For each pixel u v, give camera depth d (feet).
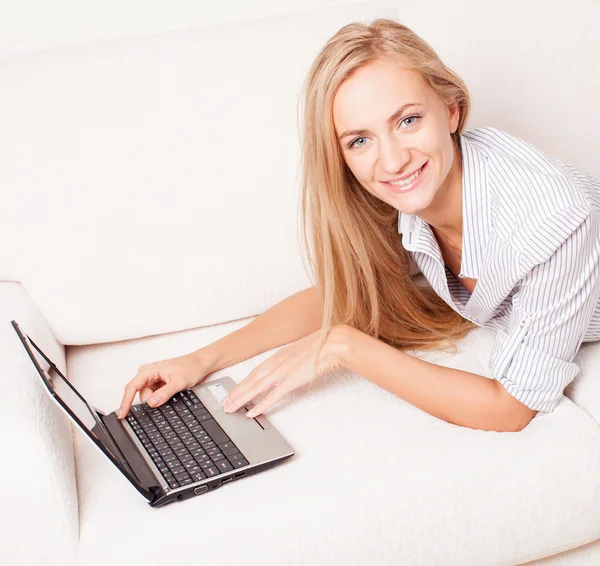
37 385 3.74
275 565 3.41
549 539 3.63
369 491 3.49
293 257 4.98
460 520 3.51
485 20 5.04
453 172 4.04
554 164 3.97
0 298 4.68
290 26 4.90
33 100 4.69
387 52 3.68
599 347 4.28
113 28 5.65
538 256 3.76
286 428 4.00
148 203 4.78
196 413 4.14
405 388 3.93
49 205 4.72
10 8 5.47
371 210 4.41
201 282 4.93
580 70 5.13
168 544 3.37
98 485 3.70
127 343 5.07
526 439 3.71
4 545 3.40
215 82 4.79
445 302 4.86
